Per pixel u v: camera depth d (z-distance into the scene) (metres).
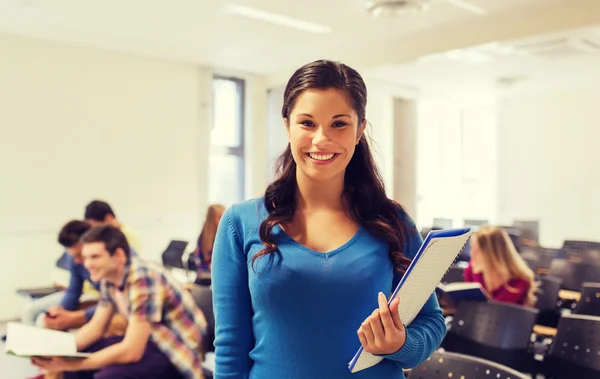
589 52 5.54
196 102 6.50
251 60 6.34
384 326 0.80
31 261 5.24
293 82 0.94
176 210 6.33
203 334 2.26
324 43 5.59
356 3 4.30
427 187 9.45
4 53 5.09
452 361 1.43
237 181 7.09
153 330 2.10
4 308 5.07
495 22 4.87
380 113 8.28
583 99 7.90
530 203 8.49
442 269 0.86
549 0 4.27
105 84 5.76
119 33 5.14
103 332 2.25
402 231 1.00
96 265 2.14
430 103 9.35
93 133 5.68
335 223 0.97
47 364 1.98
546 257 4.77
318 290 0.89
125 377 2.00
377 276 0.92
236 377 0.94
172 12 4.52
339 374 0.88
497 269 2.94
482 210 9.38
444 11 4.52
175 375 2.11
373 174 1.04
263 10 4.48
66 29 5.00
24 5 4.33
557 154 8.19
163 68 6.21
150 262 2.30
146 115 6.08
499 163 8.85
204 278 3.63
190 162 6.46
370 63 5.84
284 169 1.03
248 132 7.03
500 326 2.25
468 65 6.27
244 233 0.99
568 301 3.80
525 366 2.19
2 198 5.09
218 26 4.93
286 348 0.90
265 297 0.91
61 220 5.44
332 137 0.91
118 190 5.87
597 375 1.95
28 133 5.25
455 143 9.66
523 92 8.19
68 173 5.50
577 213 7.98
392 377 0.93
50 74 5.38
